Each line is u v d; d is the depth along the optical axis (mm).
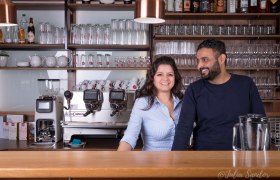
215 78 2213
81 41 3943
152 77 2357
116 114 3496
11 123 3816
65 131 3482
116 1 4172
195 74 4137
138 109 2318
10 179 1336
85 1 3945
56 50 4230
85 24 4031
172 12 3947
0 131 3945
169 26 3943
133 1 3979
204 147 2182
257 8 3941
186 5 3943
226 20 4172
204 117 2188
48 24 3949
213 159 1344
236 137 1611
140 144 3445
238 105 2162
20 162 1298
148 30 3967
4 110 4273
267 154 1437
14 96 4312
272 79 3938
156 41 4137
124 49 4215
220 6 3928
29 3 3936
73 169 1198
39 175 1197
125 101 3457
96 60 4117
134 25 3934
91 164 1258
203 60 2189
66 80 4254
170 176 1206
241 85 2195
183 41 4141
